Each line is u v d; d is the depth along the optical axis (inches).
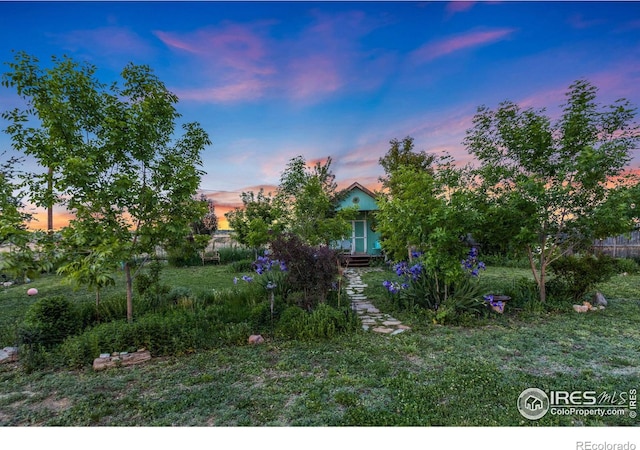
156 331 165.2
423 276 260.2
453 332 201.0
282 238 248.8
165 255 600.4
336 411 108.7
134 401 115.1
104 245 172.9
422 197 271.1
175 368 147.4
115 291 347.3
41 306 179.0
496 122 270.2
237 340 182.2
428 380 132.7
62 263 179.6
